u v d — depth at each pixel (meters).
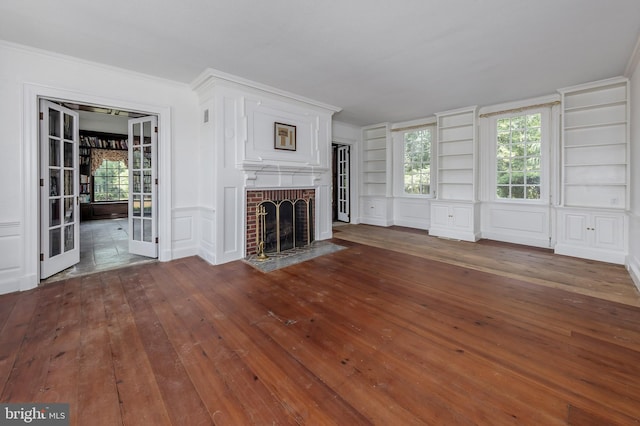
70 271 3.50
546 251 4.53
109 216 8.45
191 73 3.63
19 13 2.33
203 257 4.10
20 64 2.88
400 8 2.32
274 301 2.67
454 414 1.37
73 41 2.80
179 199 4.04
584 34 2.73
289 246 4.66
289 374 1.66
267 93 4.16
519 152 5.08
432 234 5.88
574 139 4.34
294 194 4.72
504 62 3.35
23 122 2.91
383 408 1.41
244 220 4.07
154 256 4.04
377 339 2.03
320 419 1.34
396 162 7.01
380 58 3.22
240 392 1.52
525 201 5.04
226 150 3.79
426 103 5.05
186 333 2.11
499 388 1.54
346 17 2.44
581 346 1.93
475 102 5.01
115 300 2.68
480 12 2.38
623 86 3.93
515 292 2.88
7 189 2.86
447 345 1.96
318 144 4.99
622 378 1.61
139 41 2.81
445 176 5.97
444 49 3.02
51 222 3.31
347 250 4.57
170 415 1.36
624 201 4.00
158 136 3.89
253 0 2.20
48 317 2.34
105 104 3.38
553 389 1.53
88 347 1.92
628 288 2.97
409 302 2.65
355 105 5.15
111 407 1.41
